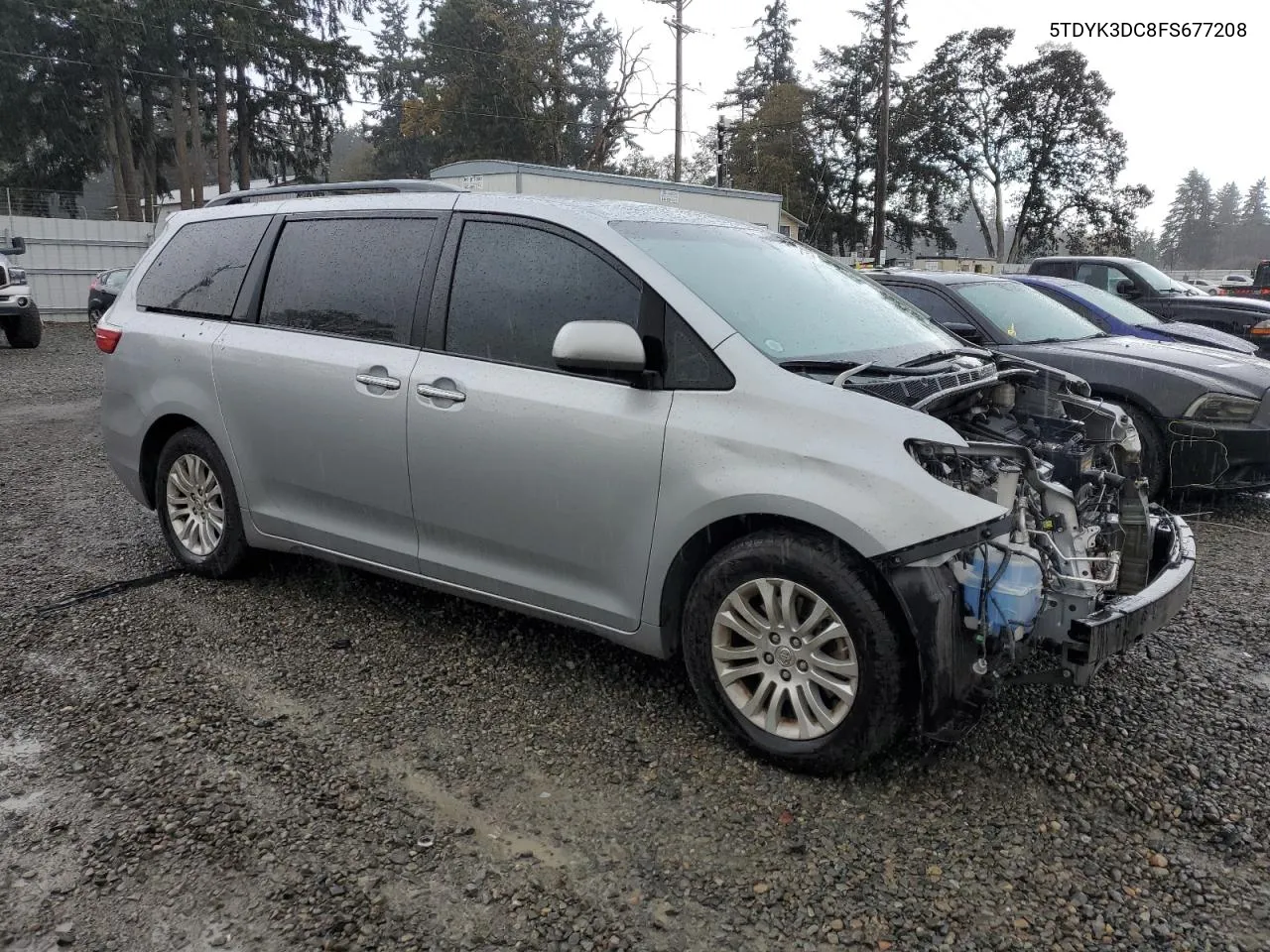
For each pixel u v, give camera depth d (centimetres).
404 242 395
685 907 247
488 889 254
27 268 2444
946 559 279
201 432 462
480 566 371
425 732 335
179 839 273
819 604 294
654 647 334
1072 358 647
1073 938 236
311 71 4094
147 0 3594
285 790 298
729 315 326
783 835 276
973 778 304
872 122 5172
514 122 4344
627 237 346
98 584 477
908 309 423
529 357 351
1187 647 411
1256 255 12419
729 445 304
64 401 1112
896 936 237
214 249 469
